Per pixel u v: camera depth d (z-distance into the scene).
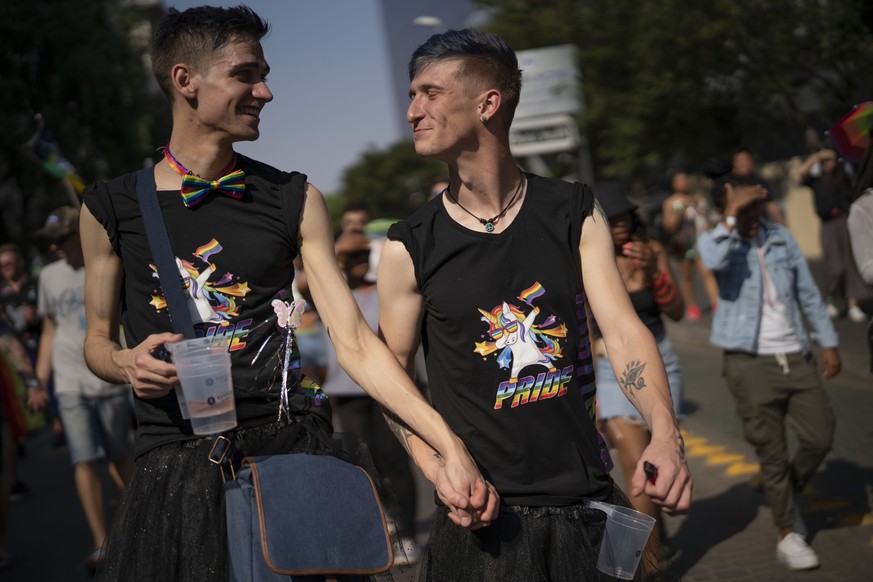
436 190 8.99
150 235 2.69
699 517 6.00
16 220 28.64
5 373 6.87
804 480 5.36
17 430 6.91
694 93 20.98
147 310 2.73
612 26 25.34
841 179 6.11
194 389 2.47
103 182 2.77
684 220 16.06
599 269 2.80
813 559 4.91
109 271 2.78
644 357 2.68
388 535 2.66
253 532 2.59
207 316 2.69
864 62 17.50
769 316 5.23
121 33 28.44
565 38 26.94
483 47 2.79
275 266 2.76
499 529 2.70
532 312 2.76
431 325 2.86
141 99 28.34
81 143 25.88
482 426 2.73
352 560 2.59
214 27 2.68
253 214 2.74
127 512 2.68
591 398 2.83
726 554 5.28
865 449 6.92
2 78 25.25
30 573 6.39
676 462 2.43
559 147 27.22
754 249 5.28
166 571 2.60
